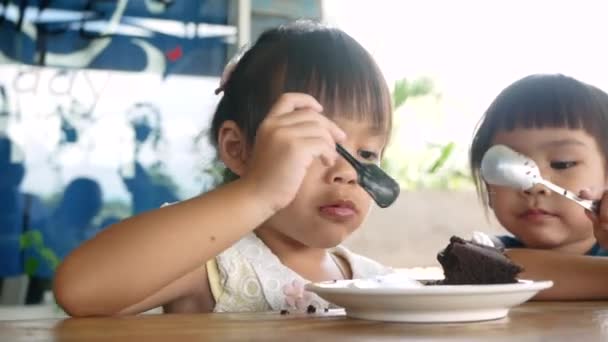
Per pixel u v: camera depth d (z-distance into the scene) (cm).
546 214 113
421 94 234
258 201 75
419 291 56
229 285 99
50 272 215
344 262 117
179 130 222
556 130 114
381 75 110
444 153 232
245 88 109
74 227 217
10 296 212
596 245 114
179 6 221
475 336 52
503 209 117
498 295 58
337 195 98
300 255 108
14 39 214
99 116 218
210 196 76
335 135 78
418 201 207
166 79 221
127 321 63
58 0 216
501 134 120
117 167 219
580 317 64
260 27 221
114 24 219
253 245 104
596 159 115
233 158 108
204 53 222
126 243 73
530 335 52
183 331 55
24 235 214
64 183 217
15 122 214
